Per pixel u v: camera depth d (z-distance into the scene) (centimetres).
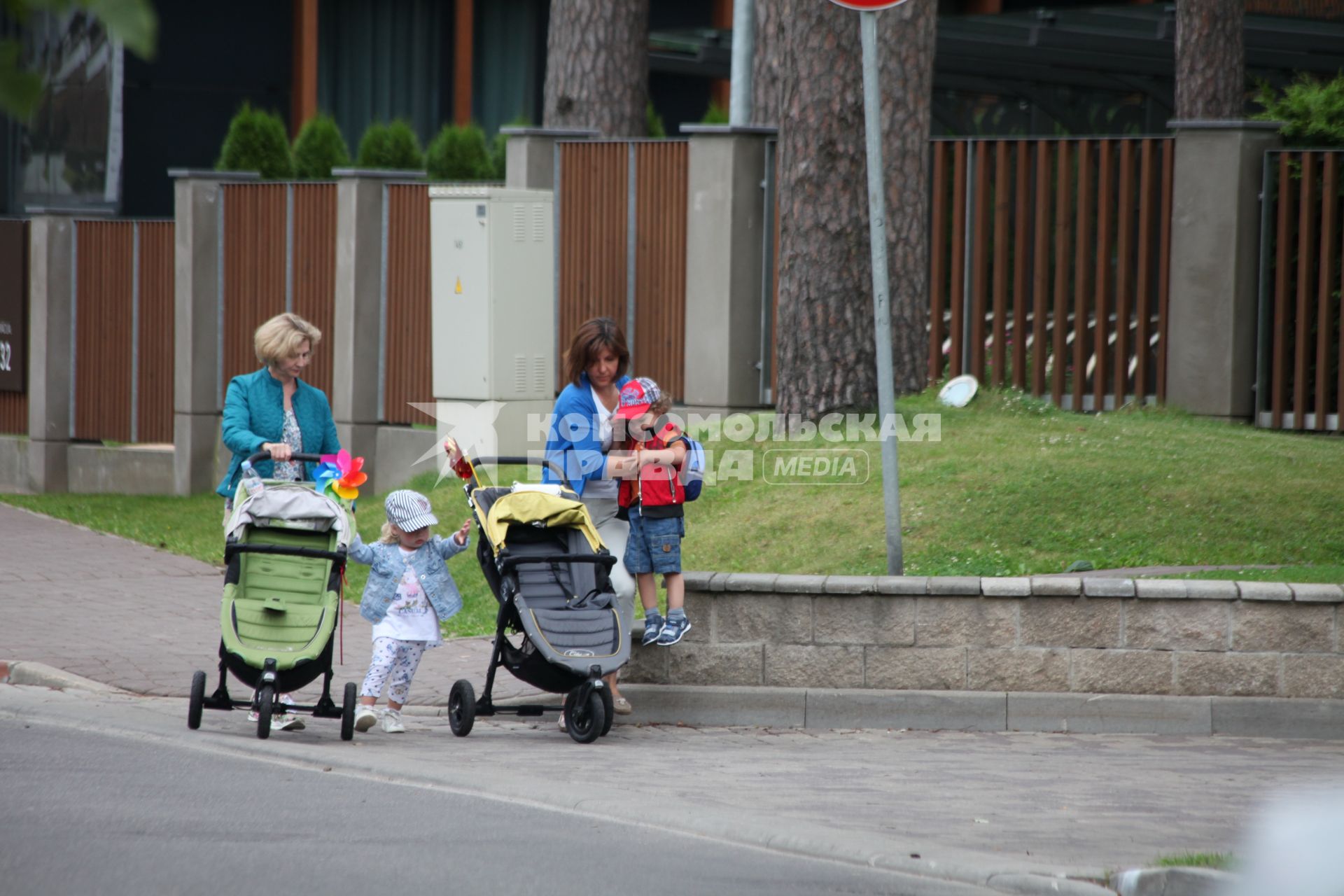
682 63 7819
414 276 5166
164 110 8988
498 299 4625
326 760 2311
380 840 1814
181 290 5709
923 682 2717
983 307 4647
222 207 5700
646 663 2800
